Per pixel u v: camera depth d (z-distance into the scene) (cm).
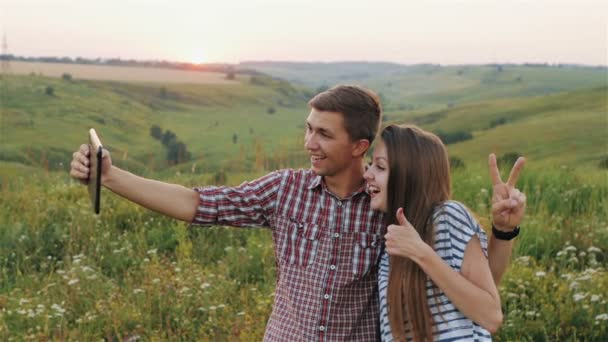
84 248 724
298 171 301
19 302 565
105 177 280
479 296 253
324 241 289
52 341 499
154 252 694
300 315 288
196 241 769
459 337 259
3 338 504
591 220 831
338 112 280
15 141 13200
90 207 870
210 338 520
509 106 16475
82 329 527
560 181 1060
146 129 17775
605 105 14250
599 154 9569
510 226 284
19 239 744
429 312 262
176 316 550
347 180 290
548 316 539
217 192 293
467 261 264
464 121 15638
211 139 16875
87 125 16612
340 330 287
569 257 723
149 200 285
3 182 1030
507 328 526
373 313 292
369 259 288
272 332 294
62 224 815
